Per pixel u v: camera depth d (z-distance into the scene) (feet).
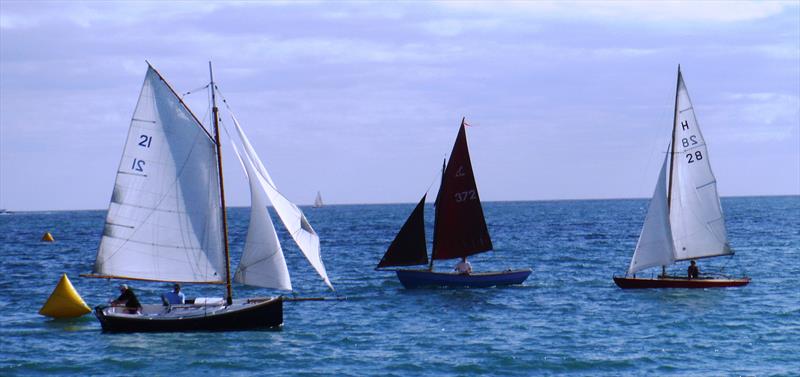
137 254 144.97
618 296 189.78
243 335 143.64
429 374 120.26
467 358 128.98
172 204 145.18
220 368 123.34
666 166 195.72
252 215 143.13
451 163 209.56
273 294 203.92
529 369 122.72
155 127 143.74
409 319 162.30
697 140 194.39
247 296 202.28
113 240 144.05
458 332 149.07
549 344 138.21
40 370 123.24
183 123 143.95
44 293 206.08
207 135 144.05
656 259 197.67
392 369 122.72
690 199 195.52
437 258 210.79
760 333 144.36
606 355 130.11
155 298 199.82
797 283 207.00
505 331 149.69
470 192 209.46
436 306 178.81
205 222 145.59
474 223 209.77
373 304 181.78
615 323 155.63
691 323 153.89
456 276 209.26
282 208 144.87
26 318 164.35
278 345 137.08
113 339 141.28
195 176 144.97
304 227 147.43
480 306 178.29
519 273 213.05
